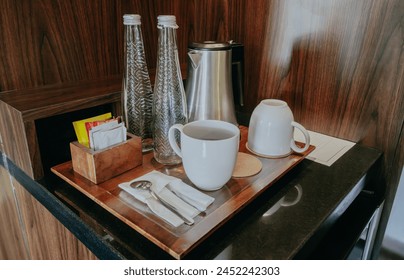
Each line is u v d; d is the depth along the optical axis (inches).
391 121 32.2
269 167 27.5
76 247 25.8
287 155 29.4
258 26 39.1
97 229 21.8
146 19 40.1
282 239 20.7
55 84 33.5
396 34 29.8
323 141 35.7
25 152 26.7
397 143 32.4
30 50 30.9
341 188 26.5
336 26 33.1
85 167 25.0
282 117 27.9
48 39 31.9
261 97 41.8
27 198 30.7
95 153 24.0
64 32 32.8
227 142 21.7
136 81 29.2
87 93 30.0
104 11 35.5
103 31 36.0
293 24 36.1
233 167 23.3
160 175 24.8
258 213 23.3
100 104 29.7
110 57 37.5
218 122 24.7
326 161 31.1
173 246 18.5
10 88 30.5
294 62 37.4
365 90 33.0
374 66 31.8
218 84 31.9
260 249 19.8
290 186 26.9
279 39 37.8
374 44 31.2
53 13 31.5
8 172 32.2
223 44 31.7
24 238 35.8
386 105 32.1
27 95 29.3
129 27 27.6
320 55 35.2
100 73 37.1
